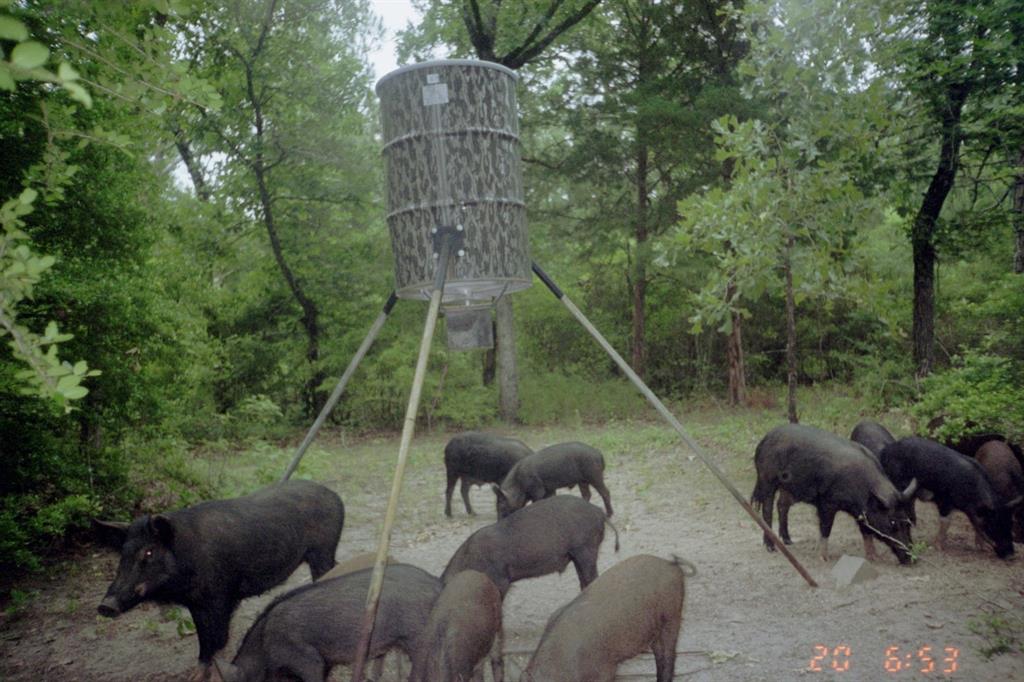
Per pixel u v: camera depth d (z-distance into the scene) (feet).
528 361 88.99
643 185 74.33
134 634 21.76
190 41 58.34
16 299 10.46
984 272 66.33
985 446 28.45
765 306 80.53
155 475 38.65
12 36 6.79
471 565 19.12
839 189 35.19
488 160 20.59
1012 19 35.53
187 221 68.85
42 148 25.77
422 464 51.16
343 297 76.89
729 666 17.66
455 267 20.36
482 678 15.52
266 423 66.44
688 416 68.28
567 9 71.82
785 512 27.25
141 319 33.35
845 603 21.21
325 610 14.89
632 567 15.60
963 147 49.62
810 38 33.24
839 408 54.39
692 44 68.95
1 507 28.27
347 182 73.87
